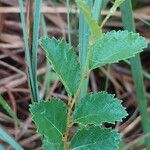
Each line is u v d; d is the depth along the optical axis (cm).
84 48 17
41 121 13
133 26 19
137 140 25
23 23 17
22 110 29
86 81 18
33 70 17
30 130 27
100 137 13
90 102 13
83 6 10
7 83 30
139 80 21
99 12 17
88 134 13
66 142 14
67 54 13
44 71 30
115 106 13
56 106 13
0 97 23
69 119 13
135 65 21
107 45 12
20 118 28
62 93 29
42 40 13
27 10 17
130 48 12
